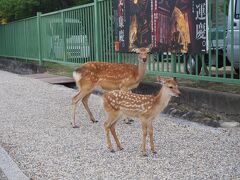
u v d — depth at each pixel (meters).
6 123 8.93
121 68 8.76
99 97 11.61
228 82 8.70
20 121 9.08
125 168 5.88
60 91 13.04
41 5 23.31
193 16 9.40
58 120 9.04
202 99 9.36
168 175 5.54
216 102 9.00
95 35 13.53
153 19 10.64
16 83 15.34
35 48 19.95
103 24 13.08
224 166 5.80
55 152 6.73
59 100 11.43
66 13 16.06
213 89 9.97
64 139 7.48
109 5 12.64
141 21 11.09
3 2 24.08
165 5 10.21
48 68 18.77
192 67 10.05
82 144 7.12
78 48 15.15
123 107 6.52
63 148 6.93
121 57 12.25
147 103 6.32
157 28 10.55
